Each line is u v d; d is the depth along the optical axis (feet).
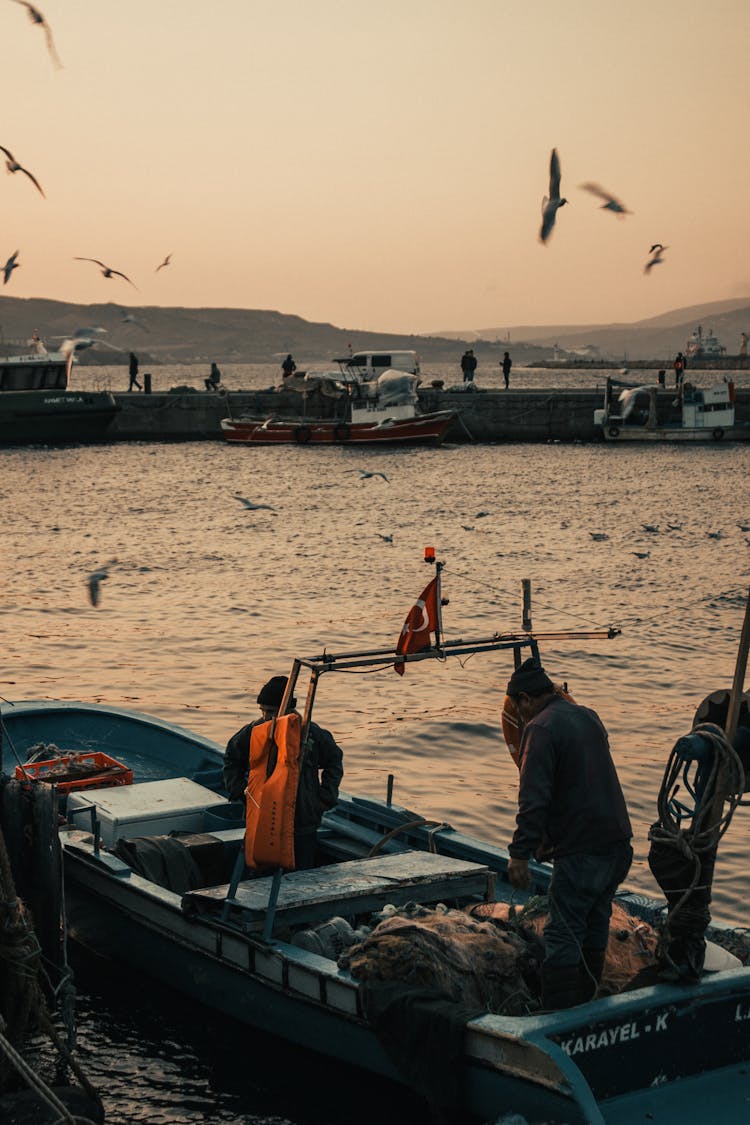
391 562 85.10
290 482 149.28
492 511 119.65
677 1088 17.54
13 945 19.07
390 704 47.21
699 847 17.76
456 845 25.11
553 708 18.15
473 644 21.85
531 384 473.26
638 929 20.29
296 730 20.12
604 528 105.91
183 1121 18.53
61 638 58.49
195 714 45.21
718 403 202.90
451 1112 17.25
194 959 22.03
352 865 22.68
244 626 61.67
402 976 18.24
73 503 124.67
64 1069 19.99
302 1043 19.98
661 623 62.54
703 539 98.48
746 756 18.30
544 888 23.56
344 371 210.59
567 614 64.95
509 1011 18.48
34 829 22.16
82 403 187.62
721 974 18.28
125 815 26.53
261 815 20.02
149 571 80.79
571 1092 15.89
